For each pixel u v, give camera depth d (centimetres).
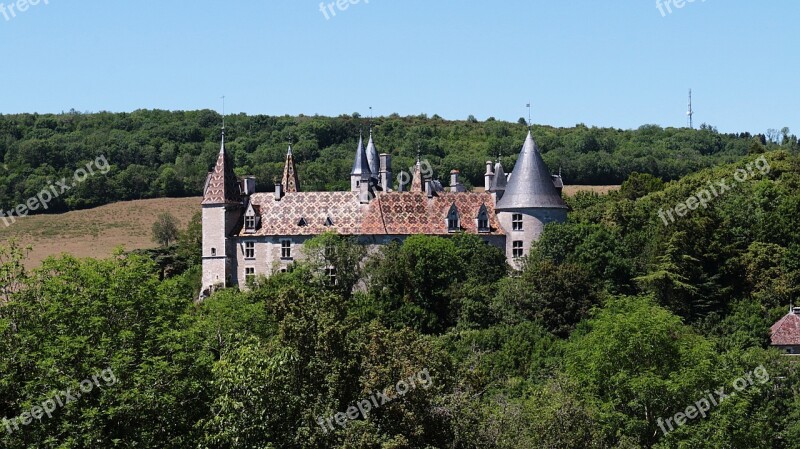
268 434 6250
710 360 8600
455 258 12838
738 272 12656
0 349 6712
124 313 7125
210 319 8919
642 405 8412
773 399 9212
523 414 7200
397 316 12062
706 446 8094
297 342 6750
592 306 11831
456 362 7738
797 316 11319
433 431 6606
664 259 12406
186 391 6725
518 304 11975
